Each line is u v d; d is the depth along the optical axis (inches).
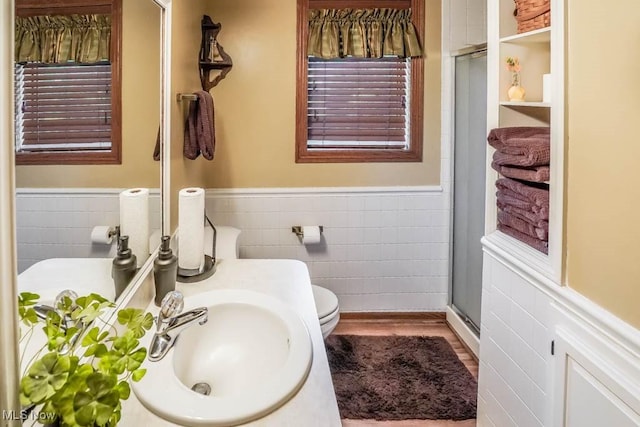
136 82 51.7
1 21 18.8
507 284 61.9
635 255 38.9
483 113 96.9
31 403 19.7
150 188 57.5
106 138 42.4
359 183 112.0
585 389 45.3
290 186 111.0
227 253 82.3
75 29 36.0
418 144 111.2
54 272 32.7
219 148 108.4
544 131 62.6
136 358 23.8
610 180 41.9
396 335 109.0
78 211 36.3
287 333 44.1
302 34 107.0
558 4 48.5
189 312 40.8
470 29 108.6
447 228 114.3
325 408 32.8
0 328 19.0
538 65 66.7
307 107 110.0
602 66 42.7
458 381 89.1
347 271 114.3
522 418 58.2
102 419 19.9
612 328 41.2
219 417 30.8
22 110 27.9
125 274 45.1
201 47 99.2
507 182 62.1
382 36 106.8
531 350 55.9
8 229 19.6
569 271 48.8
